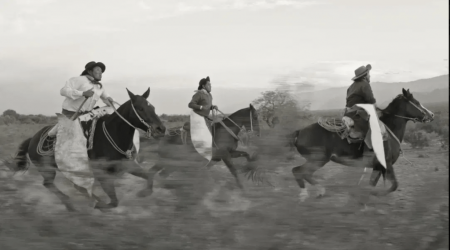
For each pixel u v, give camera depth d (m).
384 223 3.65
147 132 7.69
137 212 3.67
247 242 3.55
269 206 3.57
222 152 9.44
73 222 3.72
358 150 8.45
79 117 7.56
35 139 7.15
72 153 7.09
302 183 3.72
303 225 3.54
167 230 3.59
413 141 12.05
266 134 3.87
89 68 8.20
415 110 9.28
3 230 3.74
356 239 3.60
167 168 3.77
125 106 7.72
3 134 5.20
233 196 3.63
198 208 3.60
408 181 4.28
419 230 3.68
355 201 3.68
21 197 3.88
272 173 3.77
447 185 3.80
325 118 8.79
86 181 4.10
